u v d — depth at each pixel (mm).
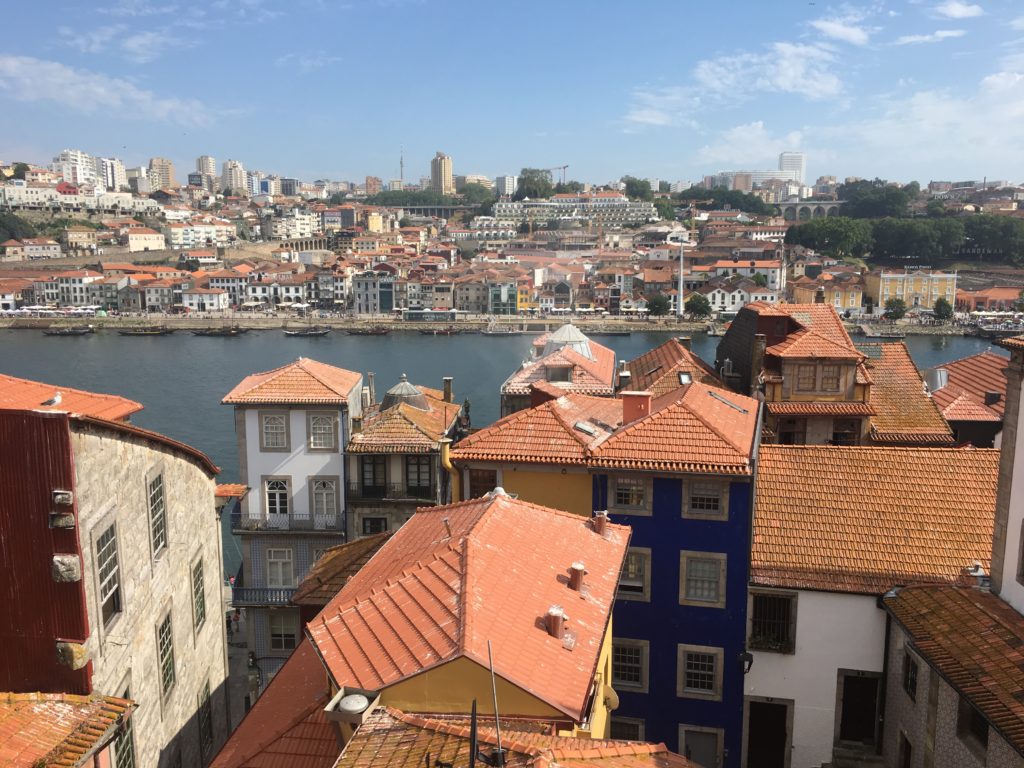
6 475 21922
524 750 18344
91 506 23578
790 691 34844
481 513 28781
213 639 36531
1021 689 23609
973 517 35250
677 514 35875
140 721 26969
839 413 54531
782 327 61531
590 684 22047
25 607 22422
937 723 27938
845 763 33781
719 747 36094
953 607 29250
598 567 28219
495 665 21188
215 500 37031
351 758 19531
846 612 33625
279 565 56250
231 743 26203
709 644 35812
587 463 36156
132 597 26688
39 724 21438
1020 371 28172
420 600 24375
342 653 23547
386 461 55156
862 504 36250
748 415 42562
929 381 65688
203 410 157875
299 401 54562
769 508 36594
